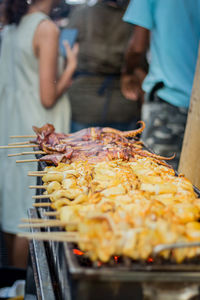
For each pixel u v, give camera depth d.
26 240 3.08
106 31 3.53
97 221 1.11
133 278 1.03
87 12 3.51
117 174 1.57
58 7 3.34
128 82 3.67
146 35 3.32
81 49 3.62
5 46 3.08
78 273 1.01
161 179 1.57
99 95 3.71
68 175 1.62
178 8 2.54
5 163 3.13
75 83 3.75
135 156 1.97
